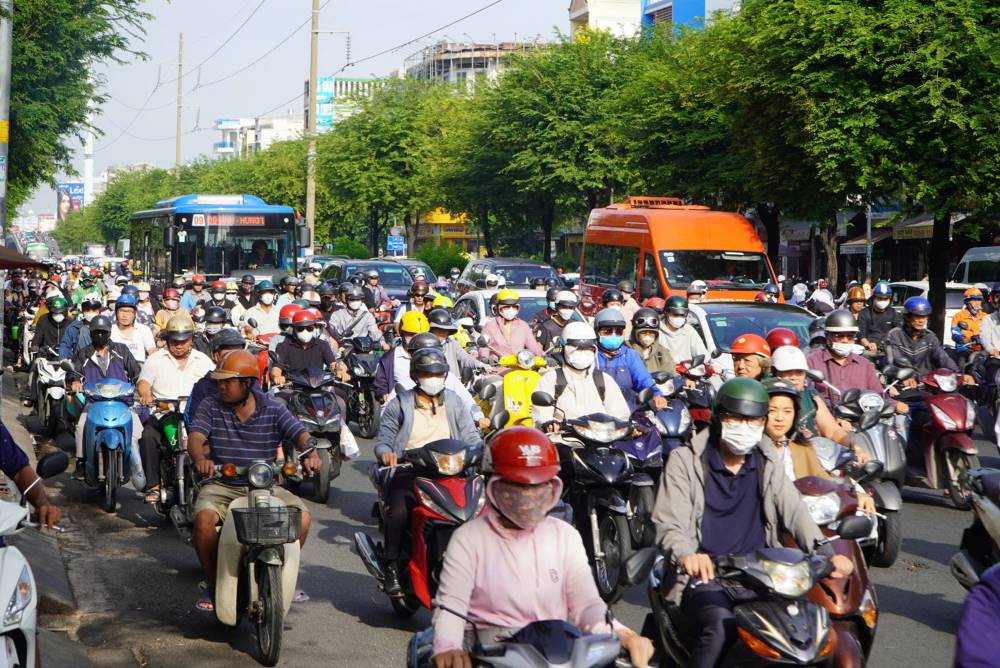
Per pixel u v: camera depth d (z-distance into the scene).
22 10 26.05
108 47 28.20
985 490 7.02
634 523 9.05
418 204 61.78
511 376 9.68
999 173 24.67
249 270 29.08
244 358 7.40
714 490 5.38
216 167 106.81
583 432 8.44
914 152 25.16
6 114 17.30
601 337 10.34
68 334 14.39
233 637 7.48
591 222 28.69
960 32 24.03
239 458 7.45
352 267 33.12
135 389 12.43
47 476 6.12
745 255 24.69
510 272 28.86
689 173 35.97
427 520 7.20
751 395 5.21
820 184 28.25
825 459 7.30
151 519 11.27
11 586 4.99
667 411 9.81
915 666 6.89
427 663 4.55
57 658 6.80
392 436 7.88
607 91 45.41
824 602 5.50
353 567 9.41
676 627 5.26
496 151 49.53
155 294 30.34
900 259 43.00
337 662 6.94
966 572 7.27
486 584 4.42
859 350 10.58
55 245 80.31
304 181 83.69
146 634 7.54
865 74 25.41
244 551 7.07
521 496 4.34
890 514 9.14
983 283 27.98
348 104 65.75
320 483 11.95
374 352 16.92
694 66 35.84
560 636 4.07
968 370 17.50
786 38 26.67
